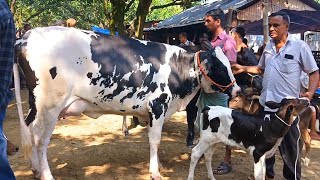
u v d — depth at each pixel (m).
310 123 6.33
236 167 5.85
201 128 4.88
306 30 12.31
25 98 11.40
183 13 23.30
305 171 5.87
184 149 6.63
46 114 4.67
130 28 15.26
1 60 2.96
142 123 8.38
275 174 5.63
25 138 4.53
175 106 5.34
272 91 4.68
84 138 7.13
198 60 5.17
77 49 4.67
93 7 25.52
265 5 7.83
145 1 14.23
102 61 4.75
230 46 5.51
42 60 4.55
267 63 4.74
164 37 23.94
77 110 4.83
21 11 30.16
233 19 9.32
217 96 5.60
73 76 4.66
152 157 5.12
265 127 4.42
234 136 4.64
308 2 16.97
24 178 5.02
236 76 5.81
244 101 5.76
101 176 5.24
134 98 4.97
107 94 4.85
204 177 5.36
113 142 6.91
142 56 4.98
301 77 4.93
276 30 4.51
